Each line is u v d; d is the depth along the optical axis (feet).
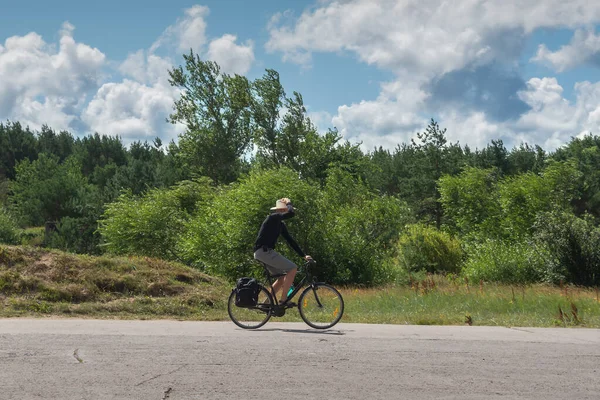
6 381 16.37
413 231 115.55
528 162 204.23
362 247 95.91
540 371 18.99
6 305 32.09
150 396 15.35
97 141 346.13
